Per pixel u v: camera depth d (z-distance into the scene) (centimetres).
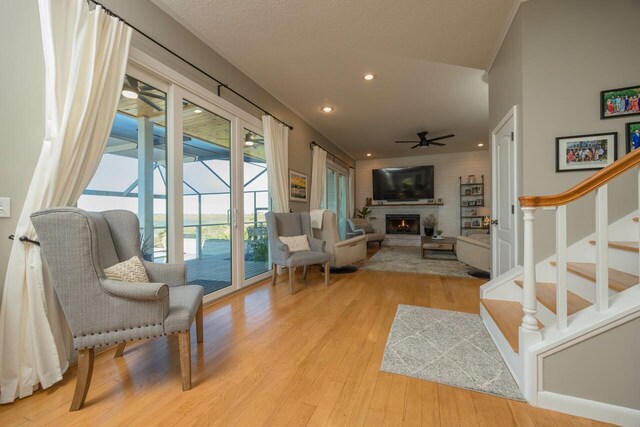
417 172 796
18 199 149
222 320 240
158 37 224
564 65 205
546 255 213
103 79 172
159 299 136
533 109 212
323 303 285
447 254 616
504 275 235
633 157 120
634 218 190
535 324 140
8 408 130
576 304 169
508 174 252
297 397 139
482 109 455
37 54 155
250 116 345
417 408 131
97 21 169
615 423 122
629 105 192
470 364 169
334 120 506
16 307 139
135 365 168
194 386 148
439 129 563
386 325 229
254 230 377
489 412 128
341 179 757
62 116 154
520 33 218
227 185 317
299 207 474
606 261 127
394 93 392
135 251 183
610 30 197
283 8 225
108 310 133
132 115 221
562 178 207
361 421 123
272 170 371
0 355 134
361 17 234
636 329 119
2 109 144
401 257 577
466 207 768
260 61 308
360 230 701
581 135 201
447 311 261
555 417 125
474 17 233
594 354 125
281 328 223
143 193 231
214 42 273
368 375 158
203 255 314
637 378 119
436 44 272
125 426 120
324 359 175
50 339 146
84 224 129
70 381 152
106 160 206
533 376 133
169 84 240
